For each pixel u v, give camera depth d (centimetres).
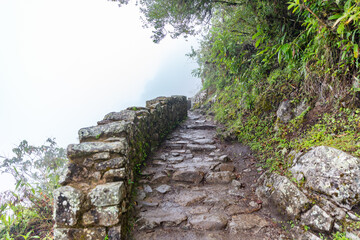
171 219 255
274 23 350
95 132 281
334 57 265
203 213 269
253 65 475
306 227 213
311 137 292
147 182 344
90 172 236
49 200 296
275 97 436
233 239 226
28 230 259
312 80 331
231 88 723
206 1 399
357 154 204
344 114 277
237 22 429
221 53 465
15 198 290
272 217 252
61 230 206
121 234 211
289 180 257
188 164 402
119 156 248
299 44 285
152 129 485
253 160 388
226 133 521
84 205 211
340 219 190
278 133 380
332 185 206
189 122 763
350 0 174
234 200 294
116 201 211
